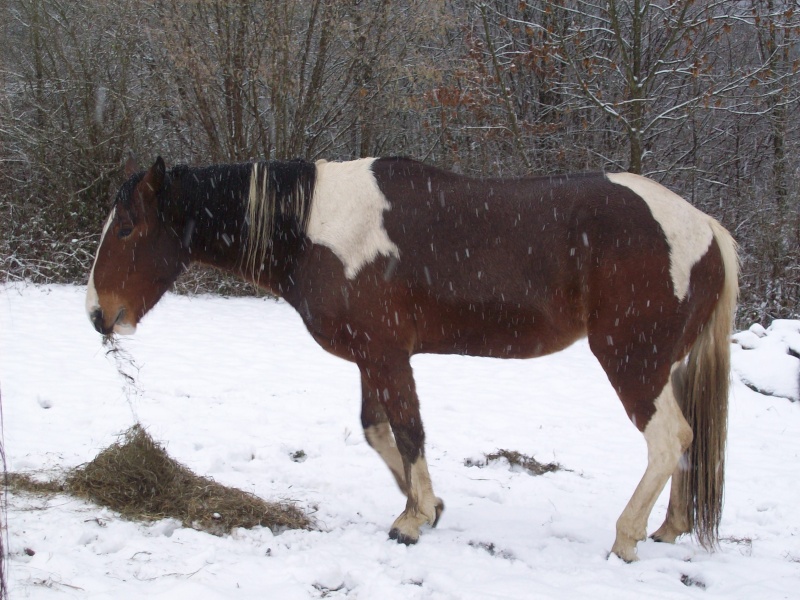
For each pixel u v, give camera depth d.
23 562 3.18
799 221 11.58
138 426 4.33
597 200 3.76
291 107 14.70
